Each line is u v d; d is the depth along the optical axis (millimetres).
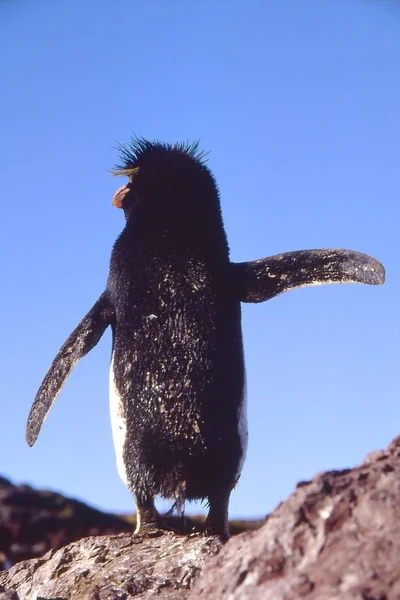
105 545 2588
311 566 1988
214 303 2715
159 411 2670
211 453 2658
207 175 2830
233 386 2688
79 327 2811
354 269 2777
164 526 2689
